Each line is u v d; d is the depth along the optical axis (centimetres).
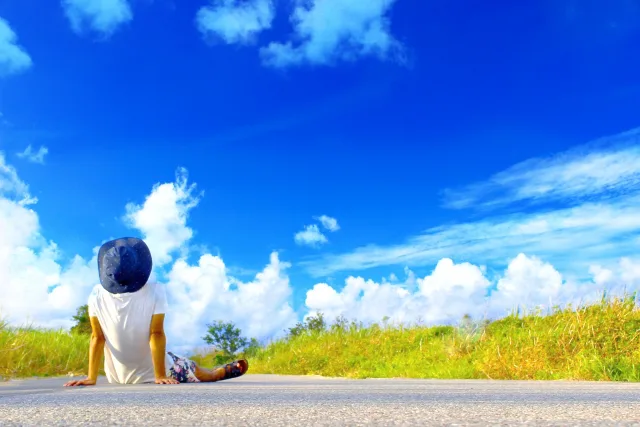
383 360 1184
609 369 679
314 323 1695
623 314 906
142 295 459
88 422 143
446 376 895
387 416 157
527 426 134
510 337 974
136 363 474
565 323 959
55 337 1022
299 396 254
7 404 206
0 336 824
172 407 188
